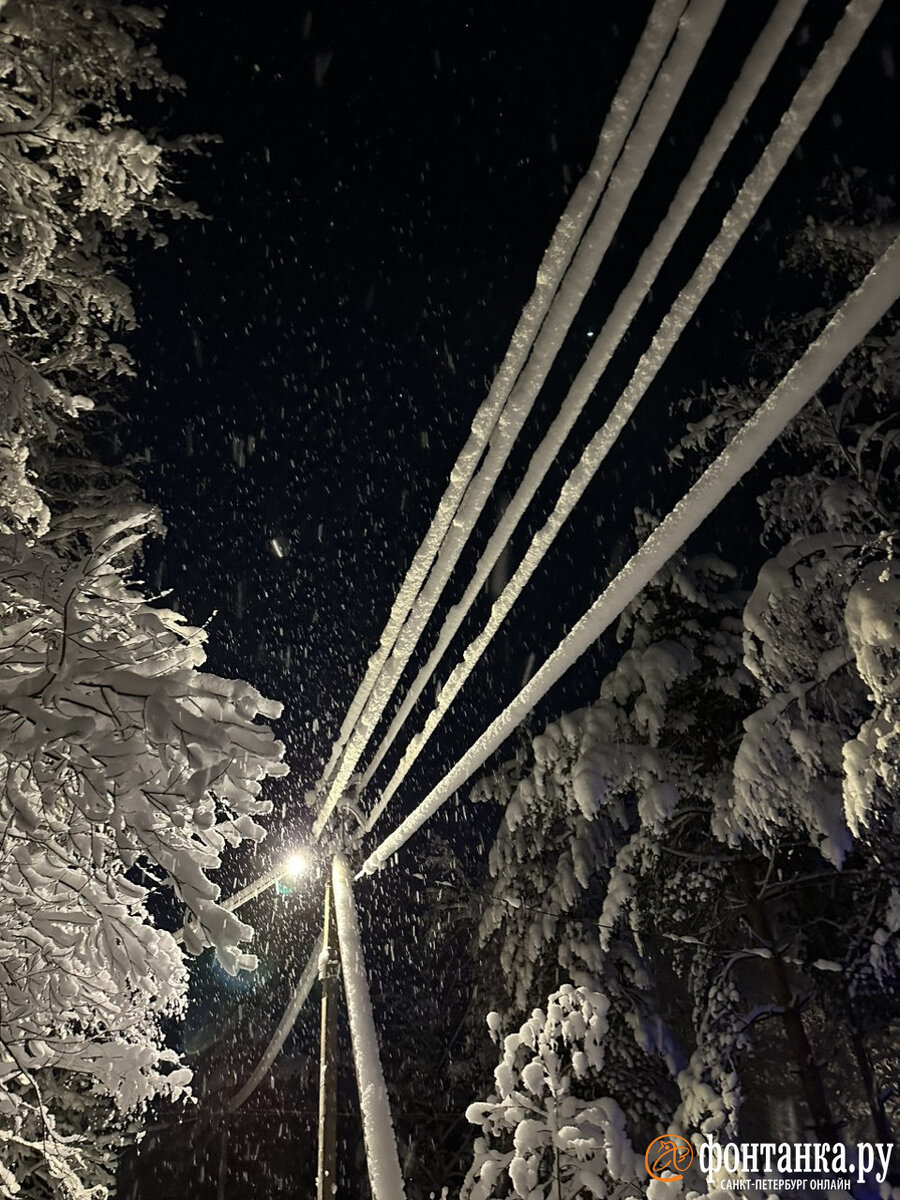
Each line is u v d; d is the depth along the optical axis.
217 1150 33.03
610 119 2.46
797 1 2.12
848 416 11.84
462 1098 22.77
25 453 5.84
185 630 4.92
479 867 22.12
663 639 14.50
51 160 6.07
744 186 2.40
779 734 11.56
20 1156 8.72
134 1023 6.06
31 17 5.72
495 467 3.67
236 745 4.48
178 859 4.52
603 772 13.73
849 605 9.28
